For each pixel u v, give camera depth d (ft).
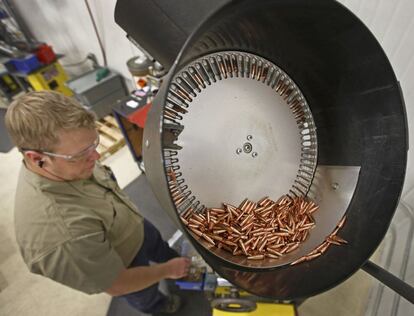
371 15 2.86
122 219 3.06
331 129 1.60
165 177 0.96
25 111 2.05
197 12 1.34
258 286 1.22
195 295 4.56
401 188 1.34
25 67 7.27
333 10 1.16
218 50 1.35
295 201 1.53
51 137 2.12
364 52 1.29
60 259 2.21
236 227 1.38
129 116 5.09
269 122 1.44
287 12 1.23
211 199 1.35
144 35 1.62
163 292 4.50
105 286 2.47
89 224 2.43
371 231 1.41
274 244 1.43
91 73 7.74
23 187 2.42
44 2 7.53
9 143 8.54
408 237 3.39
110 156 7.55
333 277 1.39
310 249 1.46
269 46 1.42
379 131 1.43
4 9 8.09
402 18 2.66
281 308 2.94
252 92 1.41
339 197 1.56
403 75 2.99
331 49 1.39
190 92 1.28
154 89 5.36
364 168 1.51
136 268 2.91
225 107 1.34
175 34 1.46
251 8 1.12
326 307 4.17
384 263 3.87
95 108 7.48
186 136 1.27
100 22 6.75
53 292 4.84
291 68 1.51
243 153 1.37
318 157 1.58
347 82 1.47
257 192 1.45
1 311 4.68
